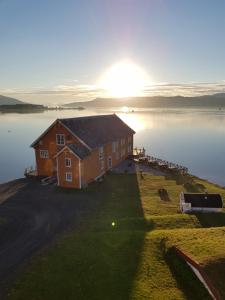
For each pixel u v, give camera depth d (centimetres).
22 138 10844
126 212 3247
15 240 2538
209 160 7425
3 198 3697
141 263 2106
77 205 3441
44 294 1803
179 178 4872
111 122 5878
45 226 2838
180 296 1769
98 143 4609
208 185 4622
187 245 2230
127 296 1767
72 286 1866
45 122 17188
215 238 2356
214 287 1714
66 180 4134
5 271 2069
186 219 3009
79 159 3962
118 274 1980
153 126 15188
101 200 3631
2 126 15100
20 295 1803
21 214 3155
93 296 1775
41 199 3653
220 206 3238
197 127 14462
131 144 6419
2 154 7994
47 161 4631
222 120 18000
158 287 1855
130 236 2494
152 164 5538
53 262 2131
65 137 4403
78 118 4831
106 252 2252
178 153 8288
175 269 2031
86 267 2058
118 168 5344
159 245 2345
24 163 6962
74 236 2559
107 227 2778
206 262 1919
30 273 2017
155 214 3216
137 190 4097
